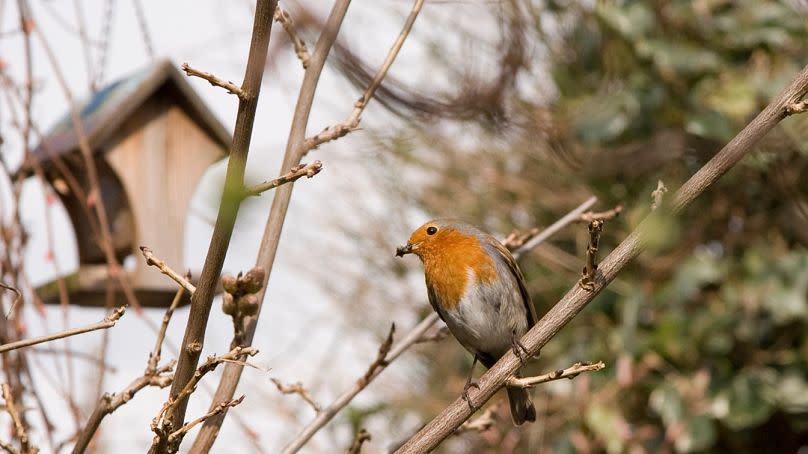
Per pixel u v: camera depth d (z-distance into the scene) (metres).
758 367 11.09
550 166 12.24
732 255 11.50
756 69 11.46
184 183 10.01
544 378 5.59
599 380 11.53
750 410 10.86
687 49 11.41
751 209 11.54
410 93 6.06
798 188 11.26
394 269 13.43
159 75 9.74
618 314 11.77
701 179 5.40
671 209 5.45
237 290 4.99
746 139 5.37
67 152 9.37
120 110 9.48
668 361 11.29
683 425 10.89
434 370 13.23
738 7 11.75
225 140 10.19
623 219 12.06
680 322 11.22
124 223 9.79
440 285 8.06
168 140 9.98
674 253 11.49
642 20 11.53
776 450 11.56
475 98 7.35
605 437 11.12
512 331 7.88
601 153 11.55
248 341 5.59
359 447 6.18
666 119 11.58
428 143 12.48
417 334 6.58
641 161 11.41
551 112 11.49
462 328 8.03
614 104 11.55
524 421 8.01
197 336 4.77
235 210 3.89
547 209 12.61
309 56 5.94
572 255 12.52
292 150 5.86
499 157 12.25
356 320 13.13
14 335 6.82
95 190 7.66
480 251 8.03
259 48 4.47
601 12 11.59
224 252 4.64
